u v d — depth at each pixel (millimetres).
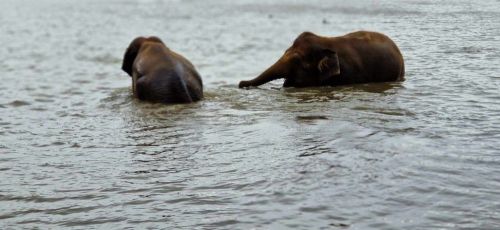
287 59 47531
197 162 27312
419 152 26391
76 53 83000
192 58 73500
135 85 45812
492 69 40062
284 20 112938
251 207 21391
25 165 28422
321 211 20656
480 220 19359
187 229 19891
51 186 25156
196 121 35906
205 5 167000
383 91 42250
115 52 83500
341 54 46969
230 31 103250
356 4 66375
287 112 36438
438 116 32844
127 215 21438
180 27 114500
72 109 42406
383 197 21562
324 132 30547
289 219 20156
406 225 19250
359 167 24734
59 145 31969
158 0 197750
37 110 42531
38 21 138500
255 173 25031
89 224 20875
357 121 32500
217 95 45406
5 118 39781
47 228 20719
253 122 34406
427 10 44812
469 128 30156
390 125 31312
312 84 47094
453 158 25469
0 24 131750
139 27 118312
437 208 20438
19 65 71562
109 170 26938
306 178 23859
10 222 21406
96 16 148750
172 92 42781
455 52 41531
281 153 27578
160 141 31594
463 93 37781
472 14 42531
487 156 25609
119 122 37062
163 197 23000
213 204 21938
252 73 60500
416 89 40188
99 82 57344
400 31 45625
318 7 110562
